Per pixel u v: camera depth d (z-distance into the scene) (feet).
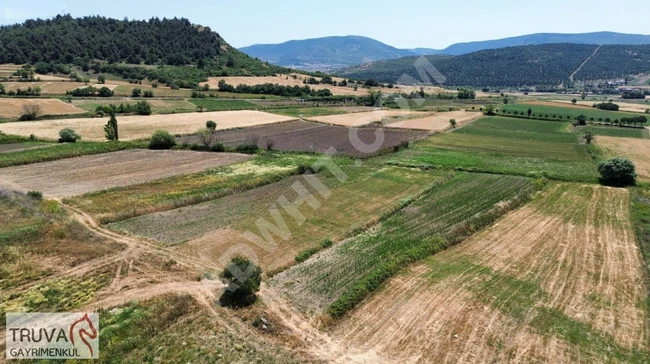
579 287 71.61
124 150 171.01
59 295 64.08
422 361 51.98
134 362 50.06
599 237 94.58
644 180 148.25
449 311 63.36
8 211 95.09
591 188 135.85
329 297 66.59
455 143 211.41
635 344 56.13
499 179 140.87
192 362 50.93
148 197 110.32
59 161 148.46
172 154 165.99
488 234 96.02
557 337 57.21
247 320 59.98
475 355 53.21
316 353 53.42
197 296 65.26
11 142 168.14
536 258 83.25
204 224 94.43
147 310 59.77
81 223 91.66
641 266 80.02
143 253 78.95
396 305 65.00
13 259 73.82
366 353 53.57
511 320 61.11
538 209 114.42
